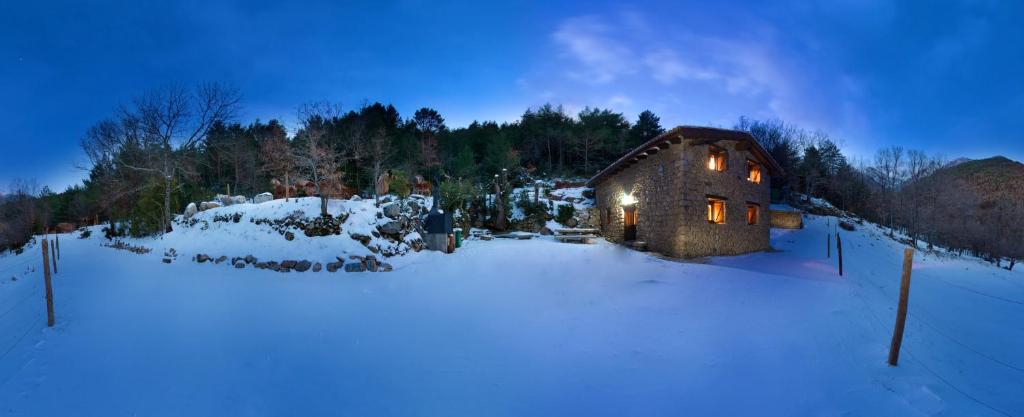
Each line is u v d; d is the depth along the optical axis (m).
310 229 12.82
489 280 10.73
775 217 25.05
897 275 18.05
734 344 6.49
